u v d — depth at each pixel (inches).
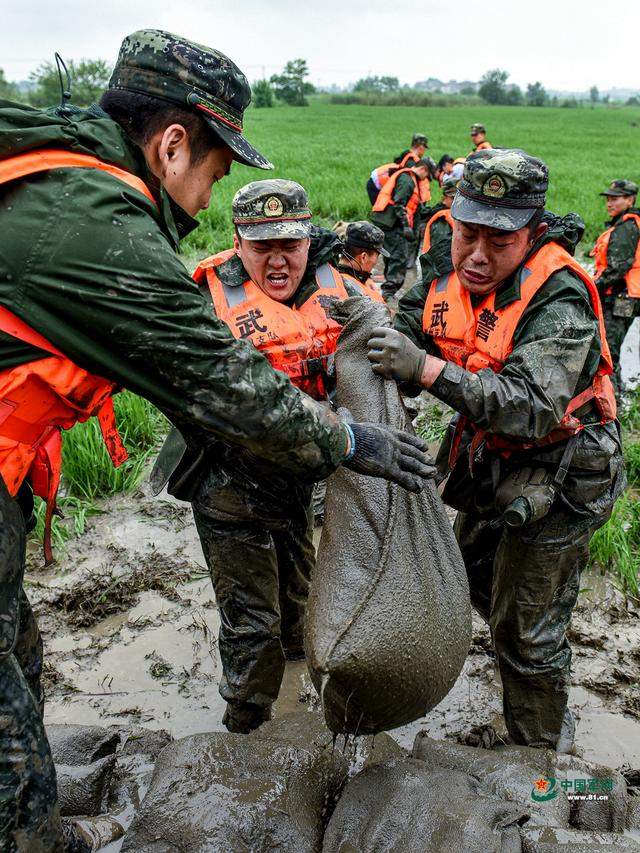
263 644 114.3
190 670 144.5
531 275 96.5
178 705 136.4
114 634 153.9
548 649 109.8
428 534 89.6
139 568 172.1
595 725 131.3
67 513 191.3
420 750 104.6
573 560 107.3
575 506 103.4
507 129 2203.5
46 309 68.2
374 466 81.1
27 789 73.5
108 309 67.0
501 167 91.0
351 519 88.3
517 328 97.4
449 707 136.5
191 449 105.5
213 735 96.4
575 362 92.7
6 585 71.7
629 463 217.3
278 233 108.4
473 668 145.0
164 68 75.1
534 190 92.0
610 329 266.2
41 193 67.3
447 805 84.0
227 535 108.7
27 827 73.9
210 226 528.7
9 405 71.7
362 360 98.1
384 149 1298.0
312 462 77.4
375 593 81.9
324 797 93.7
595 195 727.1
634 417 253.8
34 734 74.3
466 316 102.0
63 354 71.3
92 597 163.0
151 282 67.4
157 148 76.8
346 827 85.1
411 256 448.1
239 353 70.9
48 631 154.3
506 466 106.2
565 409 92.7
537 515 99.1
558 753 105.0
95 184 67.9
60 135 69.1
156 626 155.6
